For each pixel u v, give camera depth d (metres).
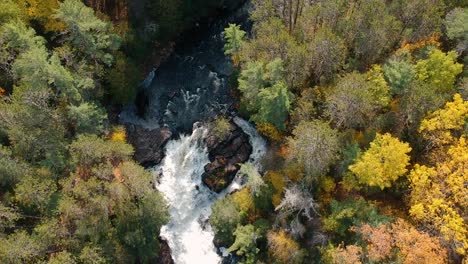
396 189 56.91
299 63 62.03
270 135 67.50
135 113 75.00
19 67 58.09
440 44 63.62
